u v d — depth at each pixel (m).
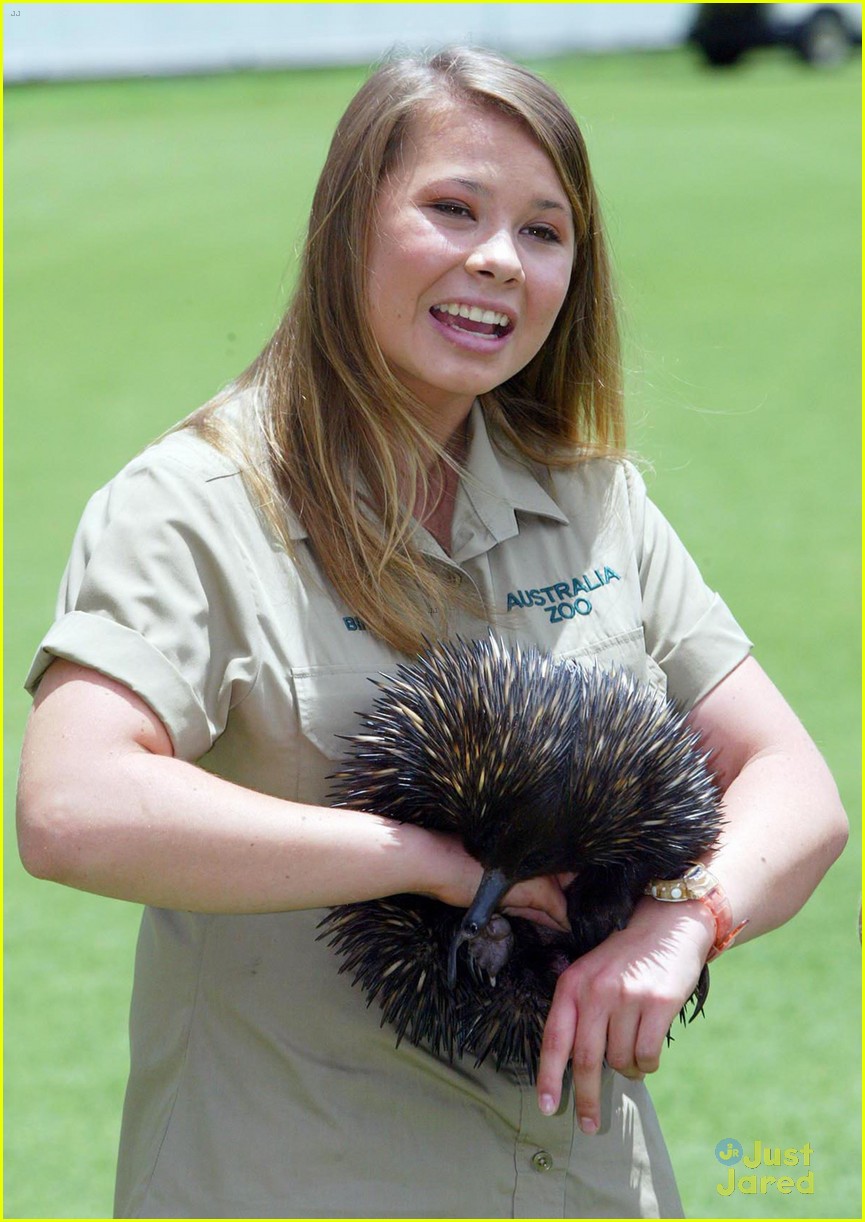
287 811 7.42
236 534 8.07
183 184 84.06
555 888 8.32
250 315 57.34
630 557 9.48
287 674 8.05
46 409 47.22
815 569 32.75
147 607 7.64
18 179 87.31
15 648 29.27
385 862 7.55
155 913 8.60
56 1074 16.02
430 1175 8.09
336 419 8.57
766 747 9.30
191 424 8.50
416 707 7.96
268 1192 7.90
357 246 8.45
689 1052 16.50
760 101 106.00
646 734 8.14
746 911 8.38
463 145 8.35
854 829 21.45
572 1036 7.70
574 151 8.73
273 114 107.00
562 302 9.06
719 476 39.72
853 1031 16.83
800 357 50.94
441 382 8.53
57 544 35.53
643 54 136.00
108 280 63.94
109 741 7.29
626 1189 8.68
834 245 66.38
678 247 66.81
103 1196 14.02
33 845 7.19
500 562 8.98
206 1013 8.24
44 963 18.41
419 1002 8.00
